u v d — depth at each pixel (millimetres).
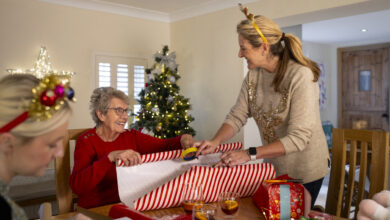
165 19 5676
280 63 1574
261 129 1724
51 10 4484
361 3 3516
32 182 3309
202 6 5066
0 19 4090
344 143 1882
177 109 4805
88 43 4832
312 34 7211
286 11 4102
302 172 1594
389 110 7816
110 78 5066
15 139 737
